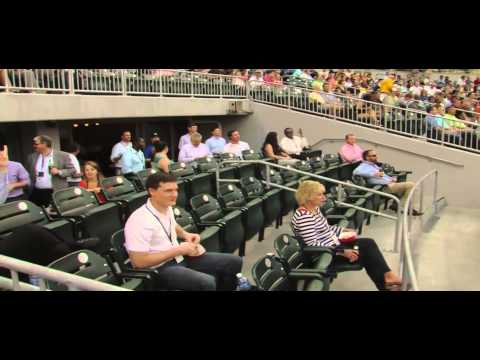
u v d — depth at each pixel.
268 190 7.12
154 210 3.58
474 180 10.91
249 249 5.95
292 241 4.35
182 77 11.73
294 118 13.01
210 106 12.52
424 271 5.87
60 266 3.04
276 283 3.47
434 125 11.46
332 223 5.96
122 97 9.79
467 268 6.00
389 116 12.06
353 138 11.01
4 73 7.36
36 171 6.20
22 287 2.57
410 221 6.21
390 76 21.17
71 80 8.66
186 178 6.81
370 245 4.38
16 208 4.25
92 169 6.52
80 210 4.96
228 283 3.86
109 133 11.63
